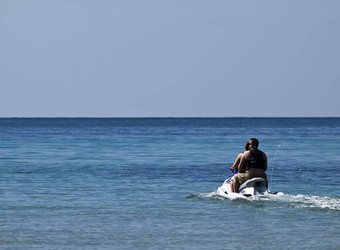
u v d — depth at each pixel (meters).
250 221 33.38
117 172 64.62
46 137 180.12
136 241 28.19
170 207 38.53
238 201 40.84
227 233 30.05
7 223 32.59
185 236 29.36
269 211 36.75
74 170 66.81
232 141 152.62
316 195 45.75
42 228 31.19
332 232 30.25
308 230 30.75
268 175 62.19
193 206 38.94
